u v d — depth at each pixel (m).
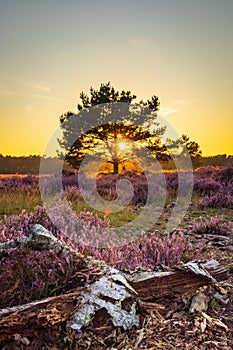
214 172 15.71
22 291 3.08
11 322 2.55
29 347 2.53
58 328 2.68
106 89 21.31
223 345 2.74
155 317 3.06
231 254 5.57
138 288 3.29
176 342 2.74
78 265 3.37
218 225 7.21
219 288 3.62
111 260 4.22
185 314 3.16
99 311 2.81
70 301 2.86
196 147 22.66
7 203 9.77
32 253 3.48
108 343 2.66
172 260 4.24
